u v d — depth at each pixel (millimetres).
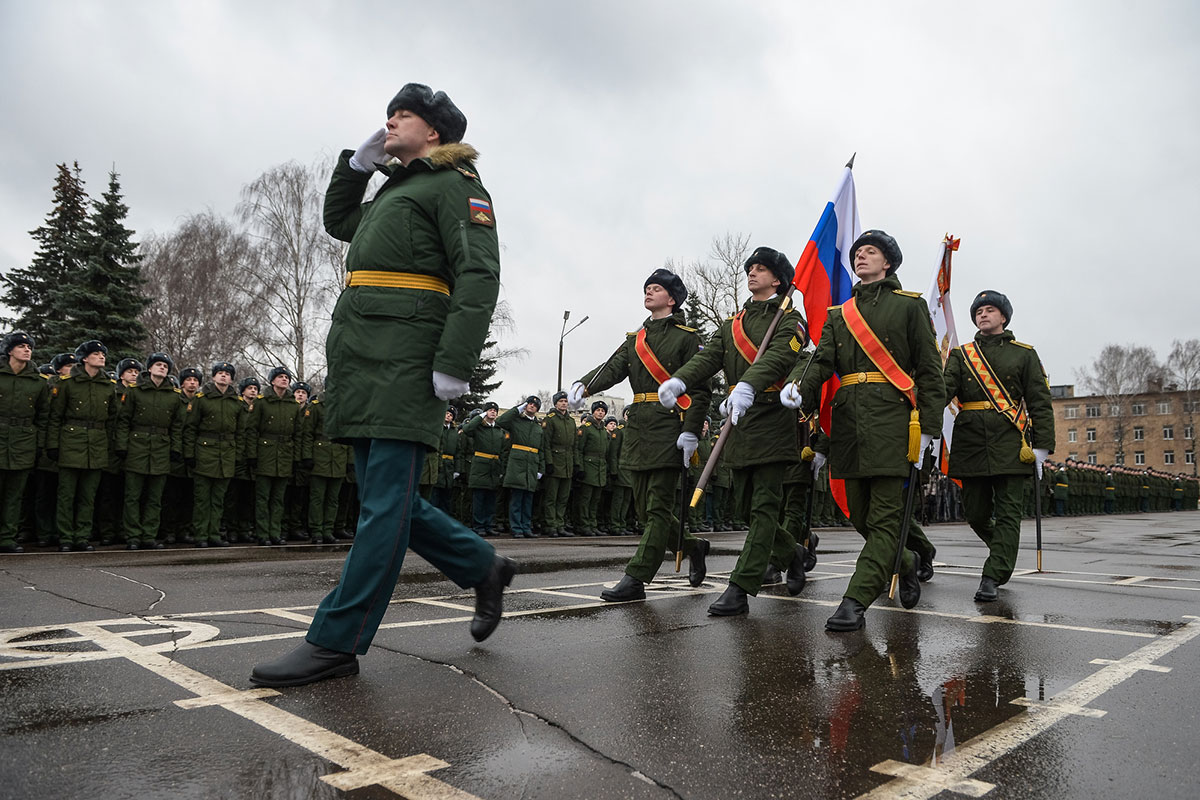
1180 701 2820
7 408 7988
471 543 3400
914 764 2193
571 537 13227
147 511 9078
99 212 23250
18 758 2107
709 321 35281
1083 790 2031
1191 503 44219
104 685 2779
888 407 4426
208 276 32781
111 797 1882
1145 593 5684
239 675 2934
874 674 3168
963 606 5043
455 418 13641
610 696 2787
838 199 5676
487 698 2729
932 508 22125
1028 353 5867
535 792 1965
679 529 5355
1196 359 76312
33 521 9508
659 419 5168
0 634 3637
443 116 3279
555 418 13594
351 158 3457
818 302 5520
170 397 9195
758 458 4684
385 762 2135
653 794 1968
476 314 2971
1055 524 20062
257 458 9930
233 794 1913
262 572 6219
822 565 7832
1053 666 3328
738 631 4027
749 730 2455
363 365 3012
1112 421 78438
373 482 3021
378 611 3010
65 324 22797
